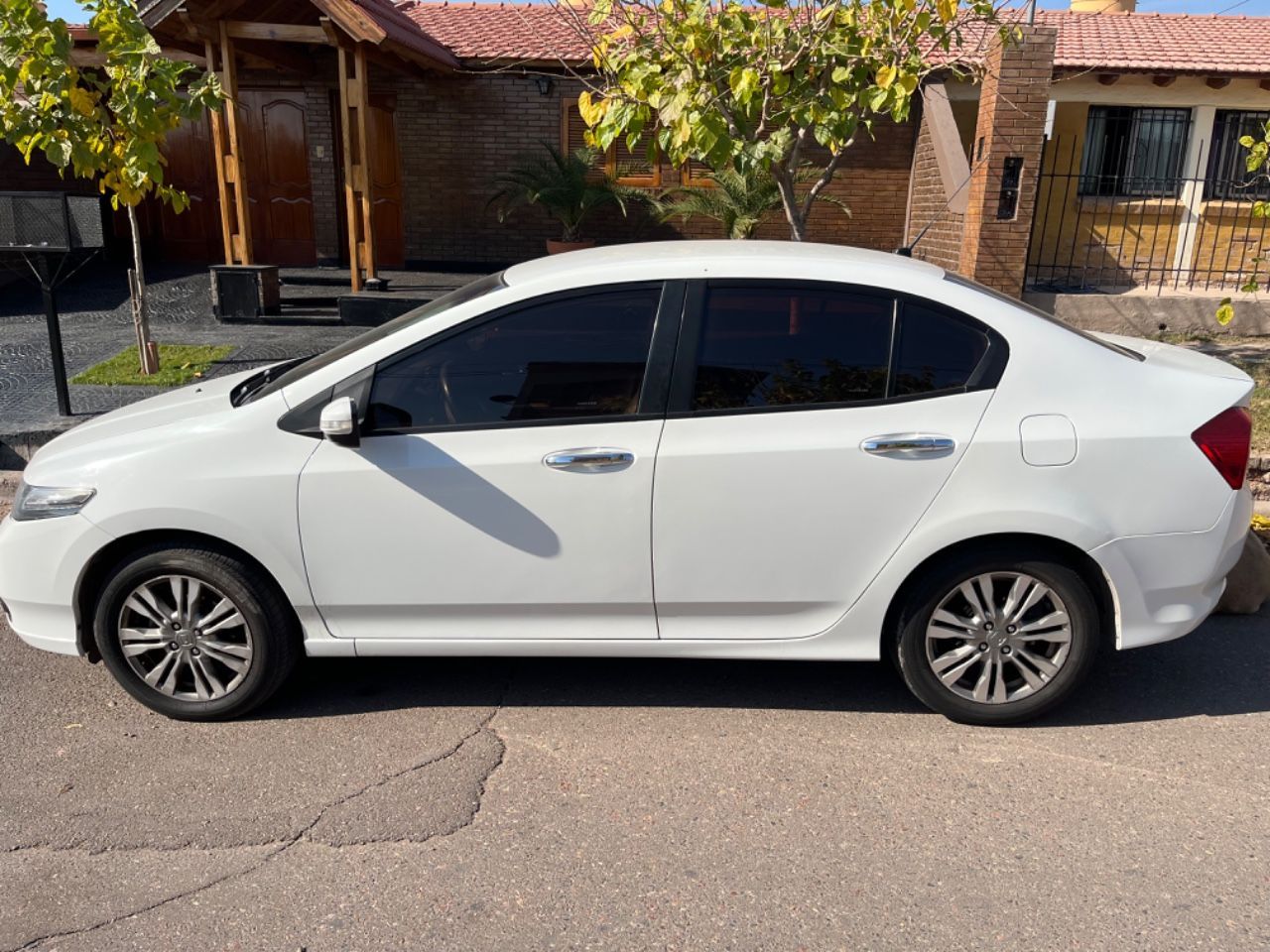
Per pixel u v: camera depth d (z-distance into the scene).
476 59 12.69
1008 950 2.68
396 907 2.85
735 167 6.71
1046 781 3.46
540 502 3.57
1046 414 3.53
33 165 13.16
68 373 8.31
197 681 3.82
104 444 3.75
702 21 5.85
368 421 3.62
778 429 3.54
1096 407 3.54
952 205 10.21
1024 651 3.70
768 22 5.95
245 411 3.68
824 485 3.53
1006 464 3.50
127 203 7.70
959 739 3.73
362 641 3.77
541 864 3.03
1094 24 14.39
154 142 7.43
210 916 2.81
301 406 3.65
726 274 3.64
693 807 3.31
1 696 4.07
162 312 10.93
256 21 10.63
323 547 3.63
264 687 3.81
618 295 3.64
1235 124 12.91
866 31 6.05
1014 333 3.59
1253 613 4.88
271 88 13.61
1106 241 13.24
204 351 9.06
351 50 10.68
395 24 11.21
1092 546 3.53
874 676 4.25
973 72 6.66
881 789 3.41
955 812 3.28
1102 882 2.94
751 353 3.60
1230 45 13.15
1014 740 3.72
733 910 2.83
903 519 3.54
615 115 6.04
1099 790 3.40
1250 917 2.79
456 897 2.89
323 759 3.60
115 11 6.81
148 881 2.96
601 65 6.57
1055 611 3.65
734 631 3.74
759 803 3.33
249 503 3.59
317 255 14.04
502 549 3.61
